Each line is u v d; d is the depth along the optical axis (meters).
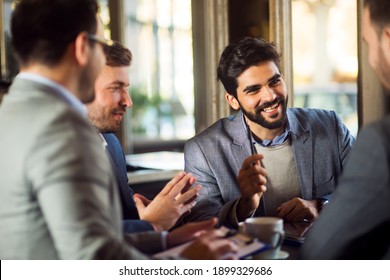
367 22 1.24
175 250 1.38
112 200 1.16
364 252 1.18
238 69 2.01
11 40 1.22
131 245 1.46
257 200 1.83
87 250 1.03
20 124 1.09
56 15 1.17
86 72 1.23
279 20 2.43
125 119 4.74
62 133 1.07
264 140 2.14
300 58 6.83
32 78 1.17
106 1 4.59
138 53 5.71
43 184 1.04
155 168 3.81
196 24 3.45
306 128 2.17
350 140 2.27
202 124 3.46
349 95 6.66
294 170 2.14
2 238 1.11
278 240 1.47
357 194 1.14
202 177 2.14
